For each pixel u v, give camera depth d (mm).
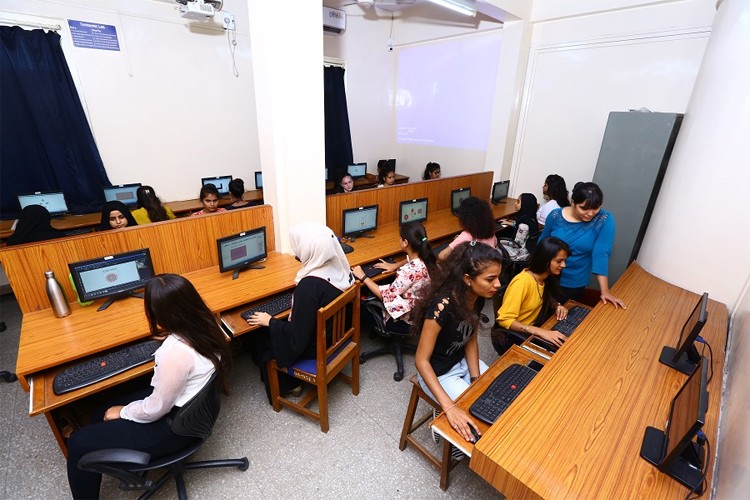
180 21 3875
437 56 5137
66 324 1627
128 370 1446
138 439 1273
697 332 1187
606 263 1967
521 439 1003
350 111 5602
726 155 1769
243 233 2156
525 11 3744
